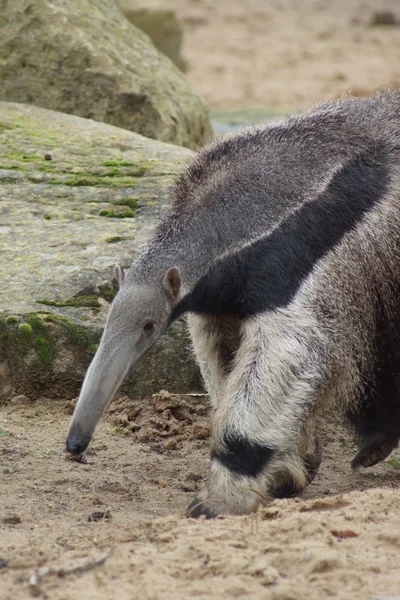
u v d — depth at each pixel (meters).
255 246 16.67
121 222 25.09
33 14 33.66
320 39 97.75
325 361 16.84
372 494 15.51
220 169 17.53
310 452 18.11
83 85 33.50
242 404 16.56
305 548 13.21
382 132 18.47
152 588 12.39
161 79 36.00
